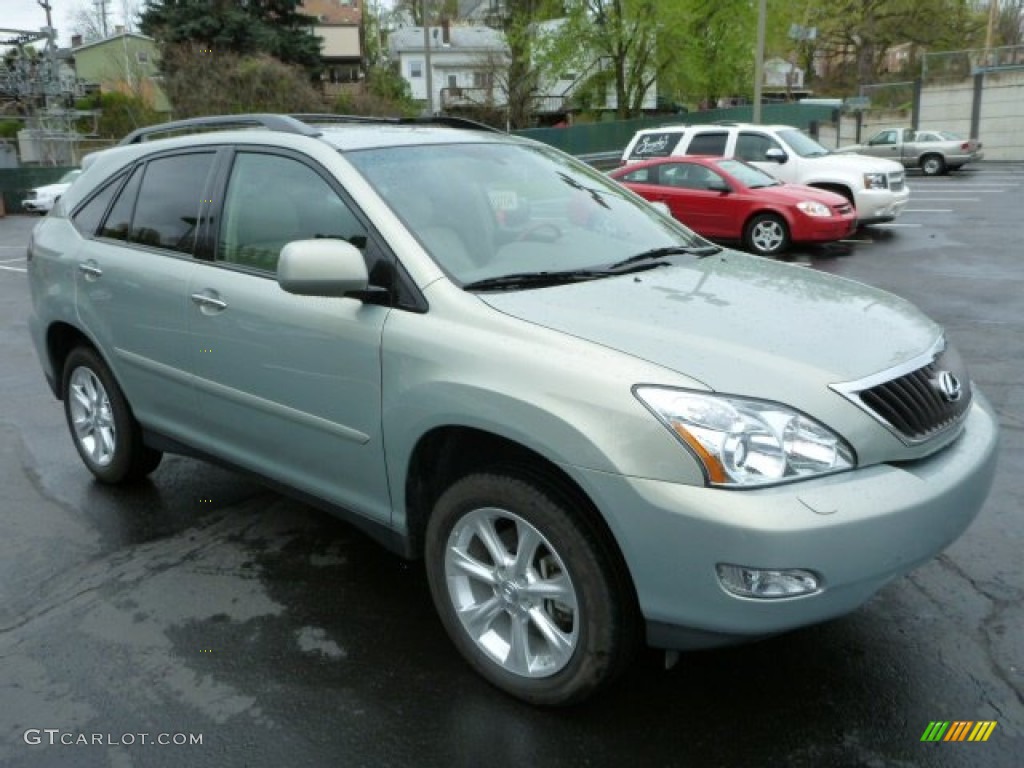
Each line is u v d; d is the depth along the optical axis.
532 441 2.61
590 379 2.55
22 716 2.93
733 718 2.82
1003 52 34.69
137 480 4.88
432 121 4.27
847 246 14.20
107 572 3.89
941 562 3.78
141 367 4.19
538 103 47.00
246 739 2.79
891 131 29.92
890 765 2.60
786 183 15.07
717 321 2.85
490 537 2.90
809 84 64.56
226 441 3.88
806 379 2.55
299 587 3.72
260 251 3.60
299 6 45.25
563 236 3.62
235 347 3.60
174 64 39.75
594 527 2.62
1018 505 4.31
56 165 37.47
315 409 3.34
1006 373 6.66
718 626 2.43
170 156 4.18
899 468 2.60
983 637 3.22
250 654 3.24
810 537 2.34
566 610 2.79
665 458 2.42
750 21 37.38
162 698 3.00
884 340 2.88
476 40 68.44
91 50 57.12
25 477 5.05
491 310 2.88
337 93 49.16
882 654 3.14
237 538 4.20
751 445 2.40
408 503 3.14
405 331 2.99
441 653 3.23
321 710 2.92
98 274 4.34
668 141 16.58
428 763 2.66
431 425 2.89
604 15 37.81
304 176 3.49
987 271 11.32
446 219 3.31
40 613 3.57
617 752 2.68
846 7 52.12
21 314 10.64
